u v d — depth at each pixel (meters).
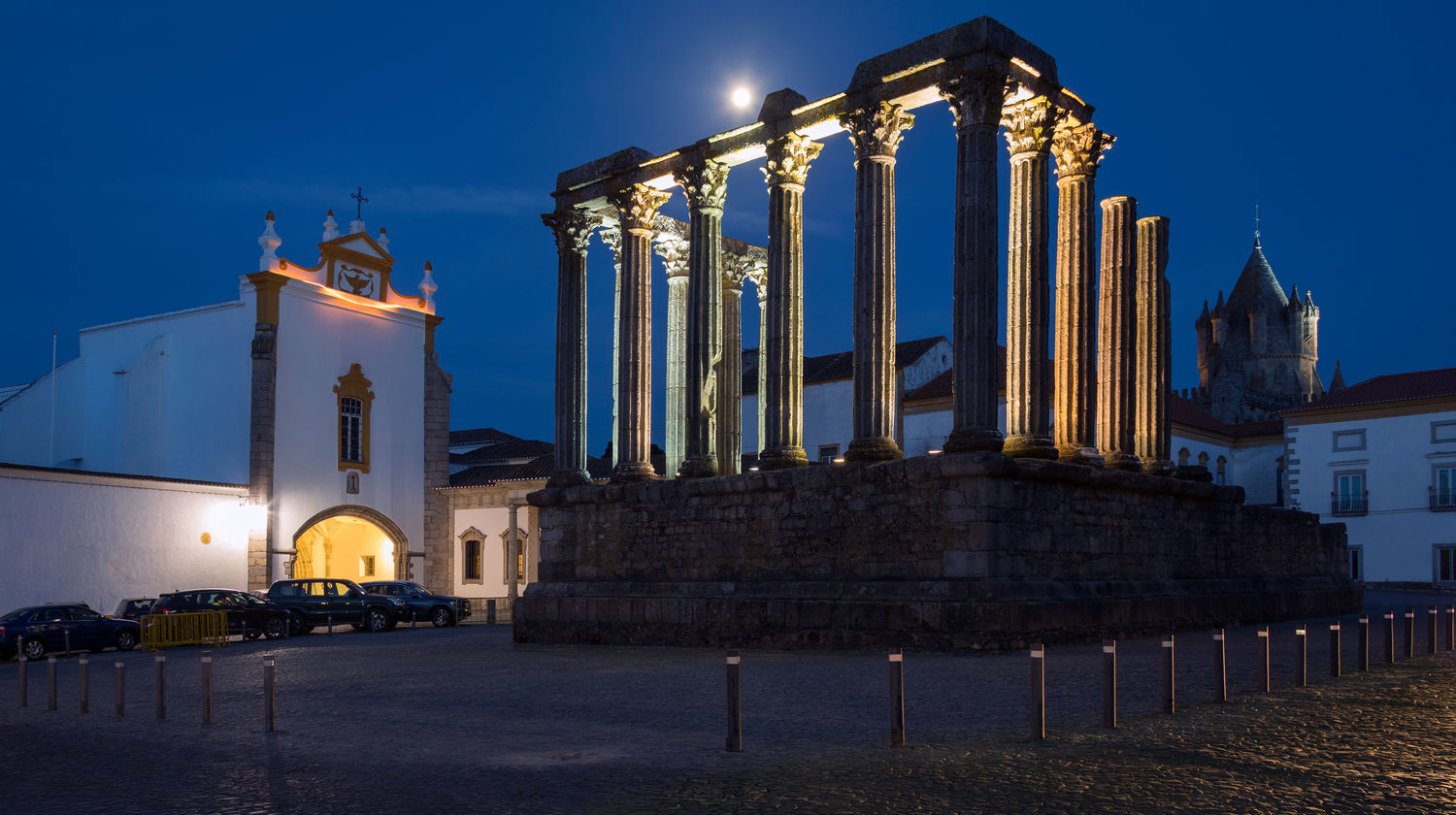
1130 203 27.45
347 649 30.09
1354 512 58.66
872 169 25.33
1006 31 23.59
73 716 17.09
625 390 31.31
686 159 29.84
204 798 10.57
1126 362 27.03
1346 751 10.80
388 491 53.59
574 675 20.30
